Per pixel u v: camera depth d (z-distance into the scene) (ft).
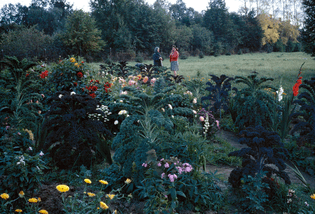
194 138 10.45
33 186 7.57
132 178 9.37
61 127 10.94
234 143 16.67
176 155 9.59
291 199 8.91
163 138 10.30
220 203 8.77
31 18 201.46
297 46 210.18
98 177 10.34
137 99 9.73
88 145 11.55
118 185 9.55
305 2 50.42
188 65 80.64
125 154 9.60
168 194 7.94
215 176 9.54
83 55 108.58
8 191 7.14
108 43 139.23
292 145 15.12
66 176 10.34
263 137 9.25
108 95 18.04
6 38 86.38
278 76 43.37
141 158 9.02
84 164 11.34
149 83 25.29
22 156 7.48
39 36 94.27
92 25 111.96
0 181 8.32
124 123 9.59
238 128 18.42
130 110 10.27
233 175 9.55
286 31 209.05
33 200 6.27
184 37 173.27
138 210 8.18
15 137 11.27
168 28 163.84
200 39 183.83
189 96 21.95
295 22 200.95
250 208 8.47
